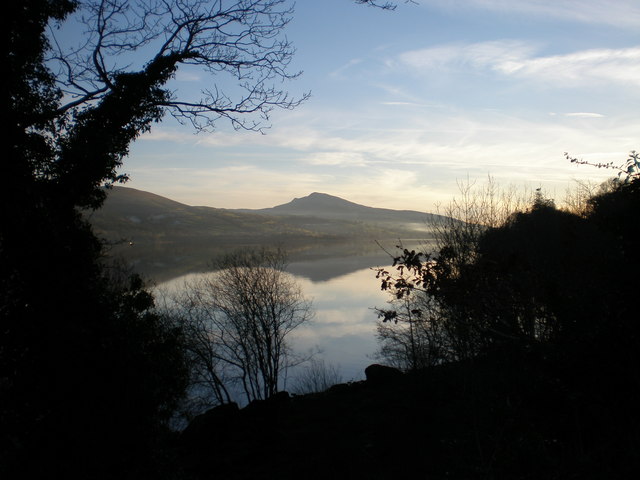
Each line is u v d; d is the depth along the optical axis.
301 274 103.06
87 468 7.73
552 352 5.92
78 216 9.25
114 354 8.45
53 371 7.88
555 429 6.10
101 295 9.02
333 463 8.98
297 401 15.38
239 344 31.47
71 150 8.55
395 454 8.81
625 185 5.71
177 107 9.74
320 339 49.34
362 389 16.22
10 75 8.22
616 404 5.26
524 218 18.78
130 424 8.34
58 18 9.00
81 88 9.16
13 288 8.05
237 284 31.84
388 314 10.68
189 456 10.49
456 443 8.19
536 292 6.36
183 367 10.43
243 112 9.78
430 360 14.05
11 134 8.08
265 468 9.37
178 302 32.28
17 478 7.43
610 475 4.94
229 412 13.04
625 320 5.30
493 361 8.83
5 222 7.97
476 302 6.68
